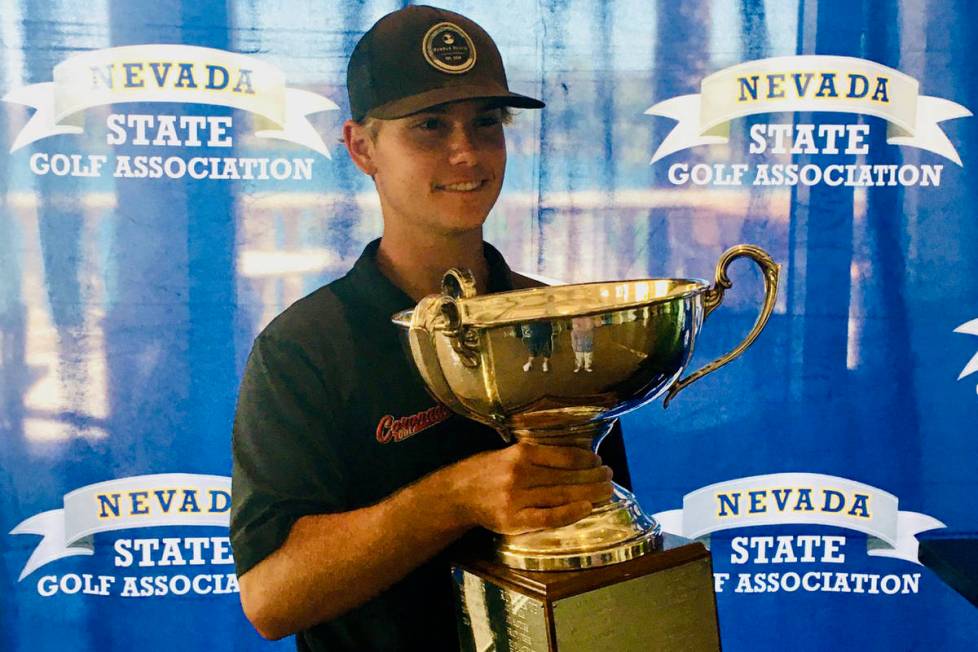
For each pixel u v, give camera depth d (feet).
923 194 4.36
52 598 4.30
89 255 4.17
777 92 4.33
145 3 4.09
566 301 3.01
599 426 2.57
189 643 4.38
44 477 4.25
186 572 4.35
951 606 4.52
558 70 4.27
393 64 3.69
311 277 4.27
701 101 4.32
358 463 3.39
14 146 4.09
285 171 4.21
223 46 4.14
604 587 2.34
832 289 4.41
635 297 2.96
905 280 4.40
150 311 4.22
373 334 3.49
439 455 3.42
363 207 4.25
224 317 4.25
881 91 4.32
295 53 4.17
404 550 2.70
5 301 4.16
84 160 4.14
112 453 4.27
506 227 4.31
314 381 3.43
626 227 4.36
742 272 4.40
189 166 4.18
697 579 2.50
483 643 2.62
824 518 4.51
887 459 4.48
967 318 4.41
